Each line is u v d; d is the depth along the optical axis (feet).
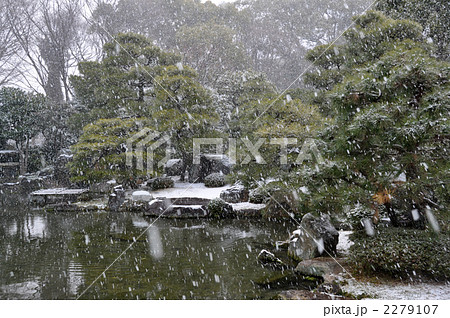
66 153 73.00
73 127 71.36
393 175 17.46
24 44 95.35
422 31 44.47
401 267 16.67
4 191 64.59
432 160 16.01
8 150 81.92
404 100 15.84
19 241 29.25
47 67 102.73
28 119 76.18
